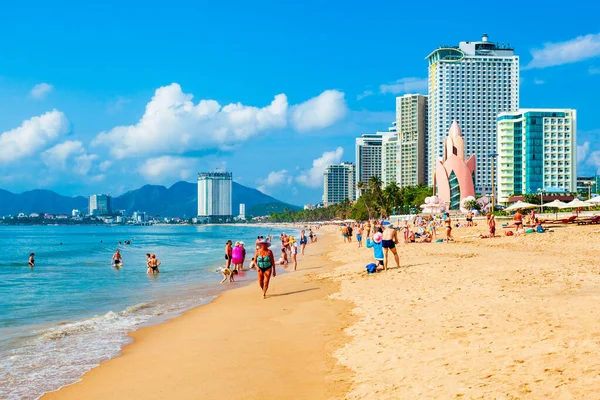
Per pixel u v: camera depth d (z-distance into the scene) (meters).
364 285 21.47
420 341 10.92
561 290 15.55
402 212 189.00
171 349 12.53
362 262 35.66
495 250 35.47
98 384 9.94
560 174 187.38
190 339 13.56
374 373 9.10
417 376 8.48
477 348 9.68
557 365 7.86
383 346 10.91
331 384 8.85
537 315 12.01
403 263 28.69
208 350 12.15
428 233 52.25
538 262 24.80
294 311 16.86
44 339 14.20
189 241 117.12
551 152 187.62
